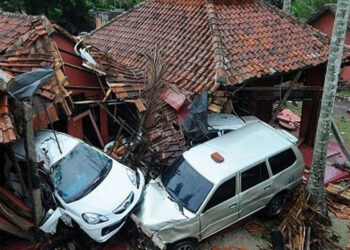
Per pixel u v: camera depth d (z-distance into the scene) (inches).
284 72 406.9
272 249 324.2
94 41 545.6
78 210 295.4
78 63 413.1
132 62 465.4
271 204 352.5
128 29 528.4
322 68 459.2
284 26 466.6
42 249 310.0
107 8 969.5
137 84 410.9
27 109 275.4
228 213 320.5
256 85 451.8
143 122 392.8
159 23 502.3
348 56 445.1
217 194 308.2
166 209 303.3
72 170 321.1
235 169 318.0
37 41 382.0
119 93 392.2
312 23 907.4
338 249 330.3
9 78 279.0
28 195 313.4
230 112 430.3
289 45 441.4
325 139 343.6
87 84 421.7
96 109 435.5
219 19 443.5
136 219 299.6
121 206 299.9
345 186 417.7
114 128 453.1
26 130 278.8
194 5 489.7
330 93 332.2
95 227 291.9
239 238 339.0
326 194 404.5
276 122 566.3
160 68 388.8
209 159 329.7
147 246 295.3
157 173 359.6
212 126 395.9
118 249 317.4
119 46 506.9
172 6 517.0
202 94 379.2
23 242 315.0
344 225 364.2
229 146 346.0
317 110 474.0
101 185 311.3
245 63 399.9
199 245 328.5
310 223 338.6
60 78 361.4
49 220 300.8
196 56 423.5
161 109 396.2
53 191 311.6
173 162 348.2
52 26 390.3
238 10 470.0
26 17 415.5
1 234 314.2
